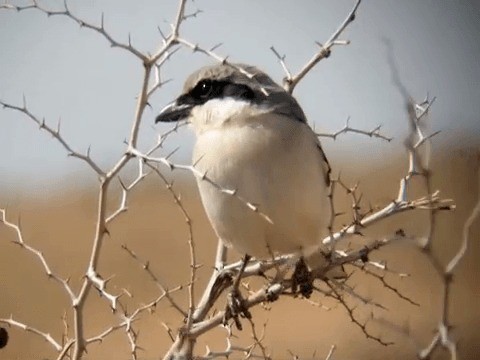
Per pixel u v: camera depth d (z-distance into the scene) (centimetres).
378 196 2383
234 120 947
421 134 871
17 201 2597
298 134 943
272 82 976
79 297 826
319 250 948
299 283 920
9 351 1602
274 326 1719
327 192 962
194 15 809
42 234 2322
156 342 1487
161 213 2294
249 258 973
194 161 955
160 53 808
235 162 928
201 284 1817
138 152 808
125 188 837
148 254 2064
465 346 1609
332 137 977
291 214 928
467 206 1912
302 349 1620
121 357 1493
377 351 1485
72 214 2450
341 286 898
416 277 1730
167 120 991
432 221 791
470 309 1692
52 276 840
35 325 1803
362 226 903
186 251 2092
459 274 1797
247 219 932
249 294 1020
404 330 943
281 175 926
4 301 1922
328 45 1017
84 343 833
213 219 959
